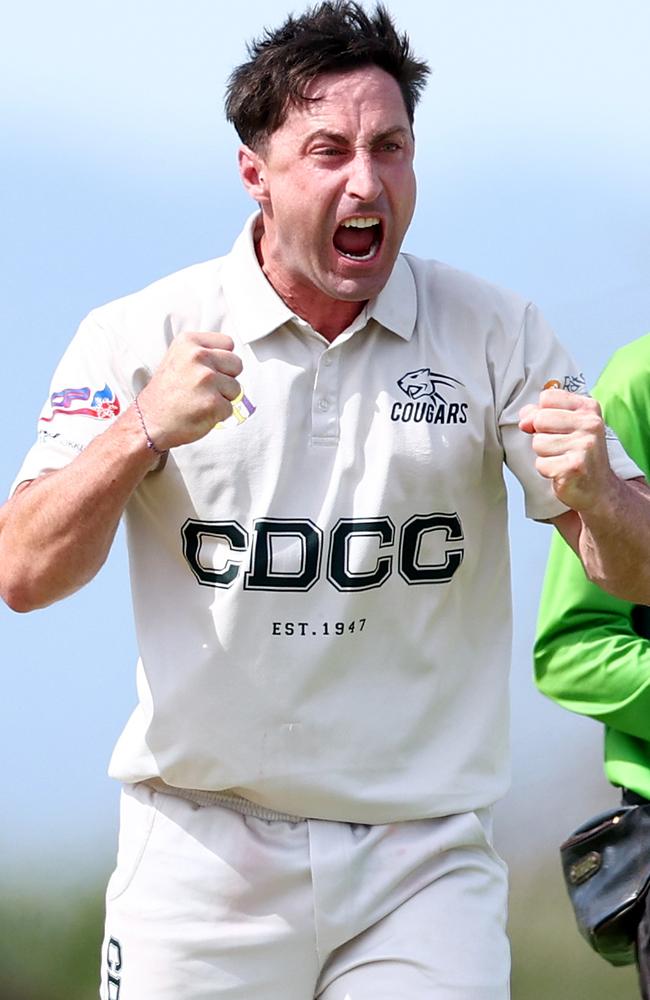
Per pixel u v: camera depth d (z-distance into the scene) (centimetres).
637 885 1381
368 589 1216
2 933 2436
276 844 1252
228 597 1214
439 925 1241
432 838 1255
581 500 1156
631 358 1409
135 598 1251
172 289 1247
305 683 1219
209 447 1205
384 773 1242
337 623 1214
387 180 1164
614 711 1385
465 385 1230
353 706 1228
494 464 1252
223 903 1251
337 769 1233
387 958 1240
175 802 1270
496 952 1251
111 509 1172
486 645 1273
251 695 1222
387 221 1170
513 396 1238
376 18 1177
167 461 1211
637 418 1392
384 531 1213
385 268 1185
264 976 1259
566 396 1162
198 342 1156
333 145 1158
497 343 1241
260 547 1208
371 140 1157
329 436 1212
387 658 1234
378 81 1164
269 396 1210
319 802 1239
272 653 1216
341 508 1210
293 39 1166
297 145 1164
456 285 1257
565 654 1401
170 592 1237
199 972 1258
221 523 1212
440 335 1239
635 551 1180
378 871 1252
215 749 1232
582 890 1410
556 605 1406
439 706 1255
